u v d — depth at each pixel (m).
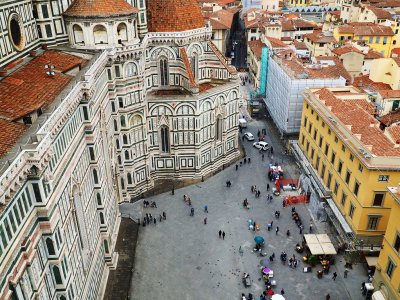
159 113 77.12
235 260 62.41
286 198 76.19
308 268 59.81
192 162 82.56
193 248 64.81
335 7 195.88
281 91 94.50
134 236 66.69
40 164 33.38
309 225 69.62
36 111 42.09
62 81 50.59
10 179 29.88
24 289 32.47
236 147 91.38
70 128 43.66
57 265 38.09
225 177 84.31
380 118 81.00
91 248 50.41
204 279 58.84
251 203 75.88
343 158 63.59
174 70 80.25
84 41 64.12
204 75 88.00
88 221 49.66
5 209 29.72
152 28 76.81
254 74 129.62
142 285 57.59
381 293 51.94
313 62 108.69
